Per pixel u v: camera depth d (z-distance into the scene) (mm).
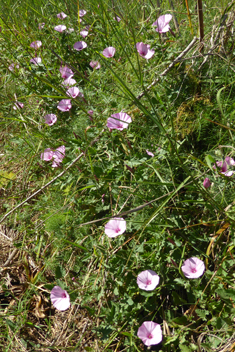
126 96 708
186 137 661
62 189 708
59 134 792
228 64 646
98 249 608
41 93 839
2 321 622
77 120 753
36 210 735
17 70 888
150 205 608
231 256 547
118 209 646
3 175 809
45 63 867
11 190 797
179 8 876
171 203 623
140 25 877
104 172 668
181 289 589
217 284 542
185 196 626
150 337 512
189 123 671
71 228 652
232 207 566
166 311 568
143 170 635
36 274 668
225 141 659
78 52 907
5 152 854
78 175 693
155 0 929
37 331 620
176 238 597
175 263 559
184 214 617
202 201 565
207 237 590
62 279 629
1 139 888
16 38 915
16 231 743
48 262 643
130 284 577
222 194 590
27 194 761
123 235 603
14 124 846
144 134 709
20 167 820
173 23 857
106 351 557
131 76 777
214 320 528
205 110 679
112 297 599
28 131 772
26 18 977
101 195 665
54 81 850
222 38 674
